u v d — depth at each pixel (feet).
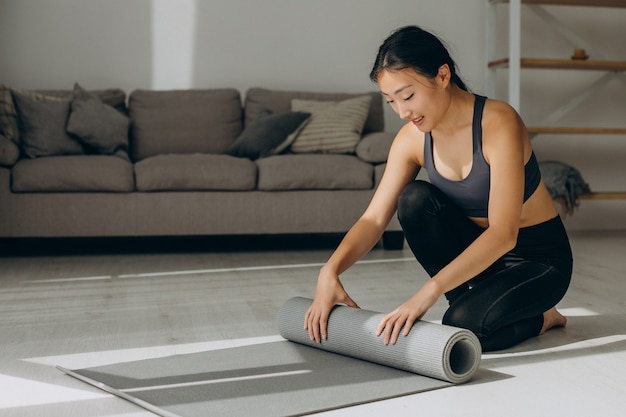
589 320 8.13
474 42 18.62
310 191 14.57
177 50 17.51
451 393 5.57
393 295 9.86
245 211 14.40
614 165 19.04
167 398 5.42
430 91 6.08
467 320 6.70
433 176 6.88
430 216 6.97
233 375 6.01
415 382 5.77
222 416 5.00
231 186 14.26
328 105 16.33
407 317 6.02
